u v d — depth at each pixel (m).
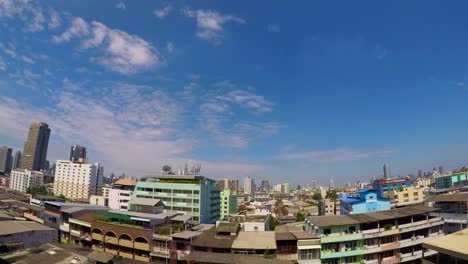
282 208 143.50
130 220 64.94
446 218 64.50
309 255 50.44
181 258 54.53
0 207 94.56
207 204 102.12
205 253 46.00
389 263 54.84
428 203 70.69
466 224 60.31
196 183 99.94
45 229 46.34
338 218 56.28
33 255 37.53
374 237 54.44
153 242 59.53
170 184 99.12
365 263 53.09
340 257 51.69
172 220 66.38
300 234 53.50
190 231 59.88
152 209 75.12
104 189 157.50
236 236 55.34
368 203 80.88
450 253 30.69
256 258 43.59
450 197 64.88
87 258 38.09
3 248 39.09
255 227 67.56
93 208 82.06
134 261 42.97
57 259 36.53
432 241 34.34
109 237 64.69
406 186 143.00
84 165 192.12
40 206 93.12
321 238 51.19
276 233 54.75
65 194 192.38
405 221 60.00
